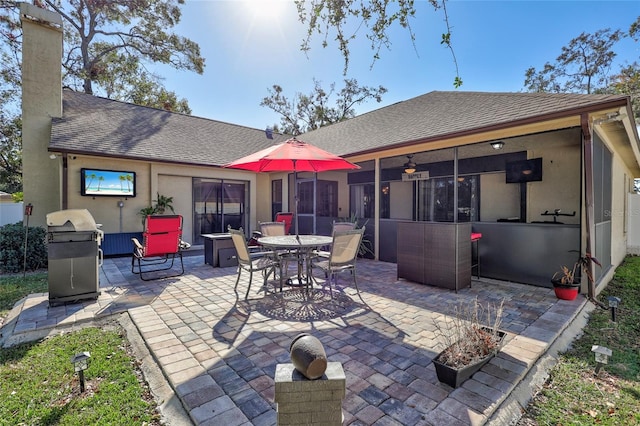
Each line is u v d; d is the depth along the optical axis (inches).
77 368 95.7
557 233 209.8
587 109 176.9
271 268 221.0
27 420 85.0
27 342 133.7
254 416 83.6
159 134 424.8
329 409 58.3
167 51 722.2
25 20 332.8
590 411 90.8
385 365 111.2
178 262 313.3
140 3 652.7
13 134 580.4
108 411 88.4
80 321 154.6
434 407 87.1
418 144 266.8
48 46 346.9
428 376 103.7
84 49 663.8
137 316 159.5
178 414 86.8
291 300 187.6
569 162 289.1
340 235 185.0
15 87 568.4
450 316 159.3
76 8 641.0
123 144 362.9
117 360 117.4
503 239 234.2
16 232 275.7
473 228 249.6
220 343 128.7
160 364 111.7
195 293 202.4
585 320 162.2
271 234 269.9
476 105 298.0
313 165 260.2
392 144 280.8
